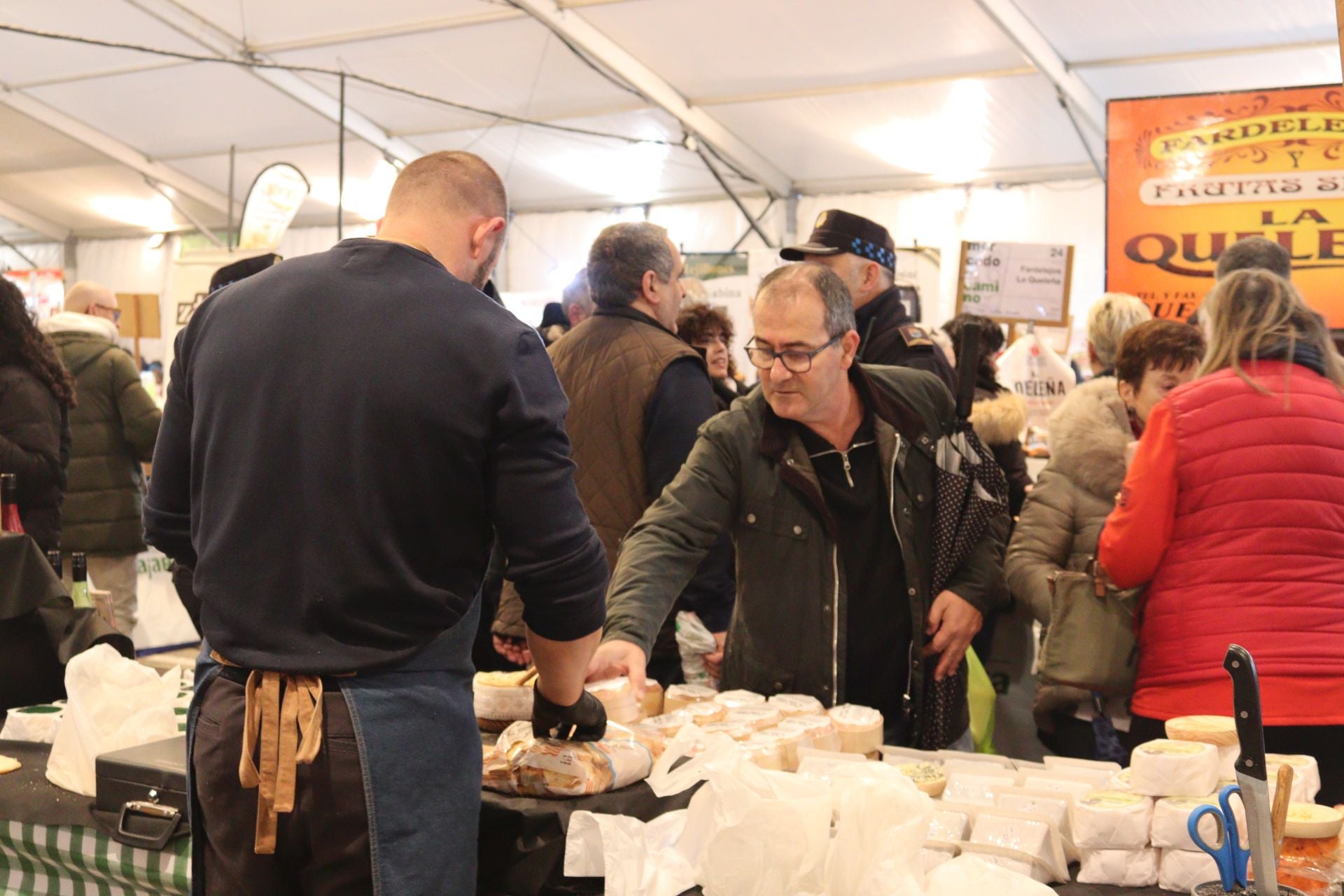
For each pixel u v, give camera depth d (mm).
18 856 1627
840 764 1534
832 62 9312
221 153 12609
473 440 1251
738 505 2062
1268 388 1890
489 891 1396
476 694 1659
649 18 8820
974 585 2066
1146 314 3127
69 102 11664
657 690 1924
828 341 1903
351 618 1236
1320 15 7715
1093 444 2441
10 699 2084
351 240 1343
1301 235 4129
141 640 5777
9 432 3025
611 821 1339
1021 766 1615
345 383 1241
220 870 1279
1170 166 4266
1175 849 1278
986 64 9086
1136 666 2111
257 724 1232
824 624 2014
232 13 9273
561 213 13289
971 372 2090
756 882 1268
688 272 9516
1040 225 11070
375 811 1212
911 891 1173
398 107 10961
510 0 8570
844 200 11836
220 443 1288
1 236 16406
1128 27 8172
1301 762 1410
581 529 1312
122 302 9031
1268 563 1847
